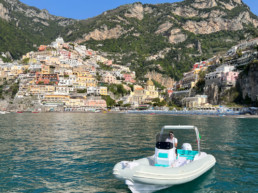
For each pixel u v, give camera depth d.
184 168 14.98
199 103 160.00
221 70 165.38
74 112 188.88
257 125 57.59
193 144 28.75
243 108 120.38
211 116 116.81
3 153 24.23
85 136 37.06
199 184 15.24
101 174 17.28
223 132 41.56
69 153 24.14
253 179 16.06
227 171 17.77
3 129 48.22
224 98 147.38
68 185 15.14
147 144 29.30
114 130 46.38
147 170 13.66
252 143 29.61
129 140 32.66
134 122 71.25
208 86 166.00
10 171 18.02
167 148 16.06
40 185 15.14
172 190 14.36
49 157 22.44
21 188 14.66
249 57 154.88
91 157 22.33
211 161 18.20
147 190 14.14
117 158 21.91
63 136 37.09
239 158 21.59
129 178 13.61
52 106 196.62
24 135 38.47
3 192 14.04
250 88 134.50
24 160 21.30
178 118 98.50
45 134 39.78
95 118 98.19
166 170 14.14
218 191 14.16
